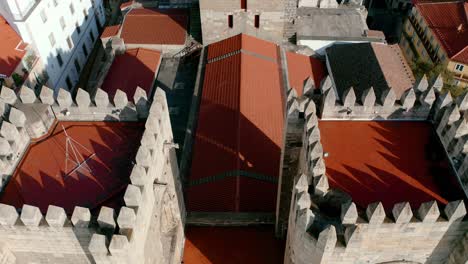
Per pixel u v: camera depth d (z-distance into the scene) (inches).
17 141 989.2
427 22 2842.0
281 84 1950.1
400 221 788.6
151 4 2532.0
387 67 2068.2
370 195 889.5
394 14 3467.0
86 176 973.2
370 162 948.0
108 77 2047.2
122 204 923.4
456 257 846.5
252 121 1685.5
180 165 1577.3
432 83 1007.6
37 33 2071.9
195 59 2191.2
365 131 1015.0
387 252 866.8
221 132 1660.9
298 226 842.8
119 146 1035.9
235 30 2143.2
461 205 759.1
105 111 1069.8
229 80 1868.8
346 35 2289.6
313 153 887.1
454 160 913.5
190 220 1378.0
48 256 914.7
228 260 1294.3
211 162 1568.7
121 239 769.6
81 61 2657.5
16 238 861.2
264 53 2079.2
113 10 3206.2
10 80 1932.8
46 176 975.6
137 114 1071.6
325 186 847.1
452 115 926.4
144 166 894.4
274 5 2041.1
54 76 2281.0
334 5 2481.5
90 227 826.2
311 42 2260.1
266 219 1360.7
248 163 1534.2
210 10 2054.6
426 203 772.6
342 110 1015.6
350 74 2110.0
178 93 2010.3
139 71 2057.1
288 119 1024.9
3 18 2084.2
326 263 869.8
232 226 1371.8
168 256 1140.5
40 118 1036.5
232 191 1441.9
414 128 1016.2
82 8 2632.9
